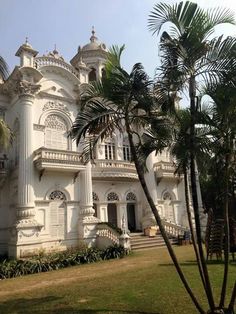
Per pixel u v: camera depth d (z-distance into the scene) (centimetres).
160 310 720
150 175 2609
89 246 2003
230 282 963
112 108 805
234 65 635
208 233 1413
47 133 2117
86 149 912
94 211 2156
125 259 1642
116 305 780
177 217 2783
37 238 1825
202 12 669
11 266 1371
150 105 735
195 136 685
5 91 2197
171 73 675
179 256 1616
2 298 945
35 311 781
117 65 771
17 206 1873
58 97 2203
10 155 2142
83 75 2347
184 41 664
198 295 829
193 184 688
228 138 687
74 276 1245
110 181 2436
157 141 818
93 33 2958
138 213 2567
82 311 750
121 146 2556
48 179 2033
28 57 2073
